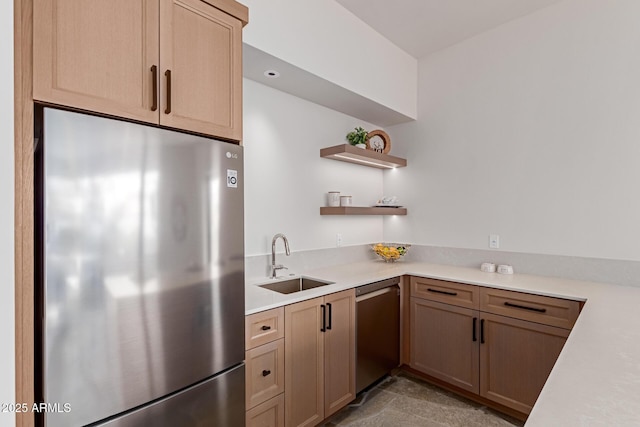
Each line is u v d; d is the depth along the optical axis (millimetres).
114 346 1059
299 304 1841
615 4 2123
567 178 2311
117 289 1064
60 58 987
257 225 2340
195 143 1286
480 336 2223
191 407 1276
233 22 1470
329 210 2703
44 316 926
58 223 947
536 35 2451
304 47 2113
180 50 1274
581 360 1006
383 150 3139
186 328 1251
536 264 2445
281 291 2330
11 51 782
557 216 2357
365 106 2805
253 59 1966
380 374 2395
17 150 901
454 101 2918
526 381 2018
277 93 2463
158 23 1210
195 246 1279
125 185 1085
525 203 2506
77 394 983
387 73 2826
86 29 1039
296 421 1822
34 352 931
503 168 2621
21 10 928
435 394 2393
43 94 950
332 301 2039
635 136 2051
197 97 1327
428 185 3104
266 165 2398
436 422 2059
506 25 2604
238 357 1441
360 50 2555
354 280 2291
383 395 2383
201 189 1302
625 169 2084
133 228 1103
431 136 3082
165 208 1188
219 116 1404
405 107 3043
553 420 692
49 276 932
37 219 939
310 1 2162
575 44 2277
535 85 2455
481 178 2746
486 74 2719
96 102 1054
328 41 2285
